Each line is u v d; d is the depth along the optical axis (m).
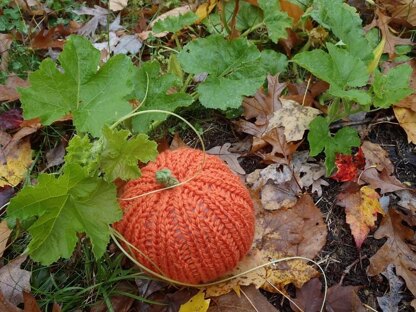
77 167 0.54
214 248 0.58
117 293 0.68
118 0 1.02
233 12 0.88
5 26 0.98
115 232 0.60
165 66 0.92
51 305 0.68
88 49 0.65
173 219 0.56
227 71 0.80
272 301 0.68
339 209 0.77
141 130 0.76
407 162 0.82
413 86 0.87
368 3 1.00
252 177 0.78
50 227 0.56
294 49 0.94
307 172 0.79
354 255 0.73
